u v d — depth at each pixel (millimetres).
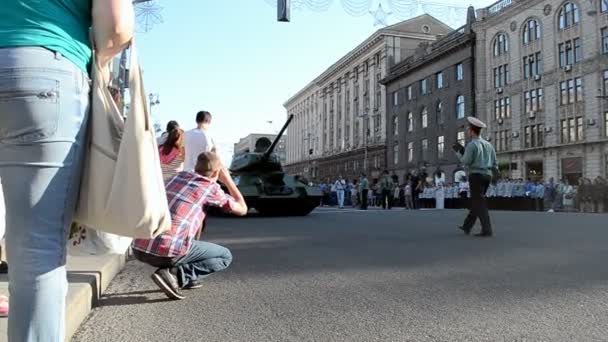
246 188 15312
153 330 3566
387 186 24406
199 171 4668
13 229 1778
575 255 6613
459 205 27281
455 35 51219
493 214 16797
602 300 4219
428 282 5008
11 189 1766
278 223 12406
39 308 1758
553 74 40906
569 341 3213
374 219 13711
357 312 3943
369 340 3285
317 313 3938
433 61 53656
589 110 38031
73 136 1833
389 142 62625
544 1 41750
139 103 1921
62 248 1847
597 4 37625
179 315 3949
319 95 90000
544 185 25391
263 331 3508
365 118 70125
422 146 56156
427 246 7672
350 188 32969
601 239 8383
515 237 8773
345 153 75812
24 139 1749
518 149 43812
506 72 45625
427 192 29281
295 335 3408
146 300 4434
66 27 1835
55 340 1795
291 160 108375
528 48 43312
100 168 1928
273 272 5641
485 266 5852
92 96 1959
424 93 55656
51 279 1792
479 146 8961
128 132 1890
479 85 47625
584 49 38438
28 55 1721
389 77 61906
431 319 3729
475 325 3570
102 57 1977
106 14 1864
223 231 10266
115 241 2193
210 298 4477
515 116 44312
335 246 7785
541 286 4758
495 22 46500
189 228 4438
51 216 1797
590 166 37844
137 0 9906
